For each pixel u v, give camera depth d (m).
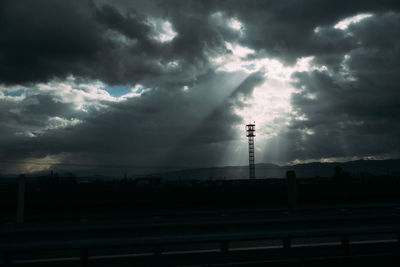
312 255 10.48
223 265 8.00
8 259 9.43
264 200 25.58
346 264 8.59
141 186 28.86
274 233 10.25
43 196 23.45
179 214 18.98
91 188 26.64
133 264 9.56
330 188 27.31
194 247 12.88
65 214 21.44
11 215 21.67
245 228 10.23
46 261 9.72
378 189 27.80
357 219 10.96
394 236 14.73
